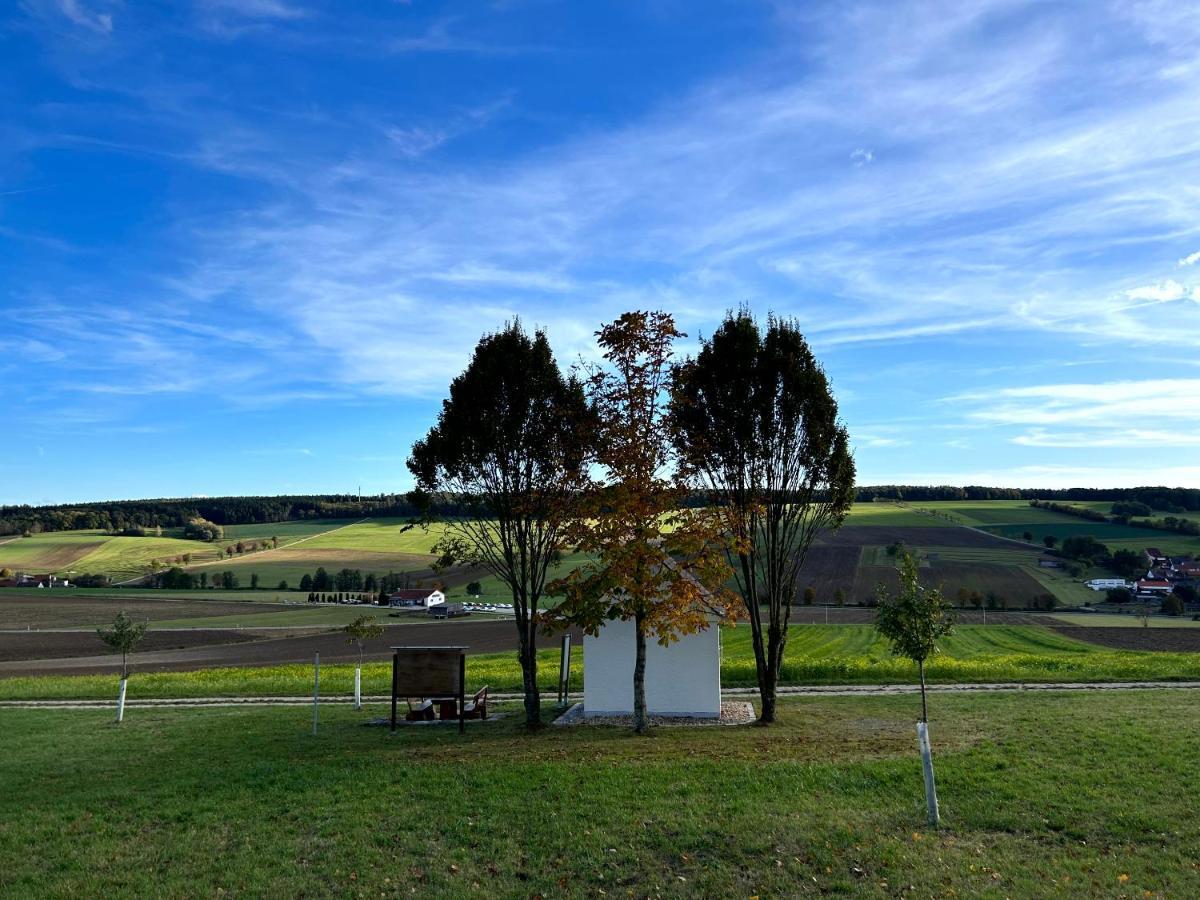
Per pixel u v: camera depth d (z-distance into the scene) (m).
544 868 11.67
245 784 16.14
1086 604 89.56
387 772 16.52
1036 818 12.84
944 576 101.38
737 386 24.06
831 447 24.22
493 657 53.09
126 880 11.72
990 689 29.52
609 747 18.97
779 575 24.50
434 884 11.30
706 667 26.05
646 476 22.36
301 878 11.59
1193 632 65.62
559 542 23.05
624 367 22.73
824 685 32.28
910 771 15.41
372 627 29.78
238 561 155.00
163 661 60.62
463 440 22.84
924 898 10.45
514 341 23.23
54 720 27.81
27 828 14.02
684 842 12.23
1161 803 13.31
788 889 10.87
